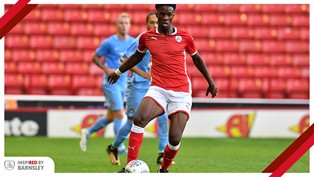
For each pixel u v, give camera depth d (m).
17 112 51.78
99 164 35.69
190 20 71.69
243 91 65.56
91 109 52.06
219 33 70.81
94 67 66.50
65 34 70.12
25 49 68.50
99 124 39.69
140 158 38.97
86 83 65.38
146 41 27.97
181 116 27.78
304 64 68.94
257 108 52.78
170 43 27.73
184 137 52.38
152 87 27.98
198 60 28.52
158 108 27.73
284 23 72.12
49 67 66.50
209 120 52.66
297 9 73.19
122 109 38.66
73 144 46.59
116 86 38.34
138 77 33.97
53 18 71.00
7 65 66.50
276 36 71.19
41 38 69.50
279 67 68.12
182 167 35.00
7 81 65.06
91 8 71.88
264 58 68.94
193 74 65.06
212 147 45.69
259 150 44.25
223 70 67.12
